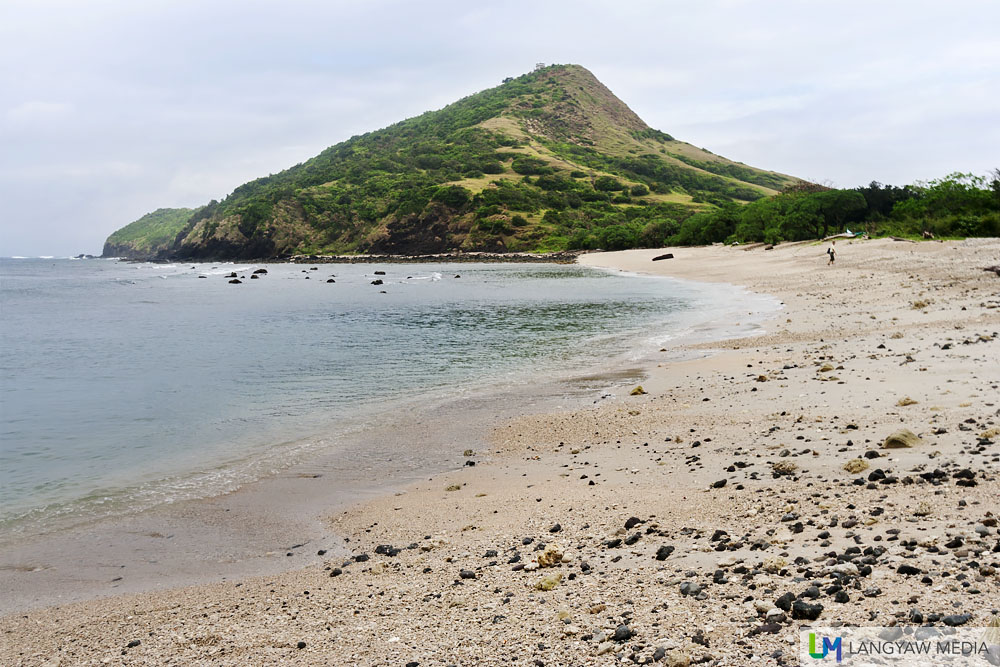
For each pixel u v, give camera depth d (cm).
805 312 3020
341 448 1324
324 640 584
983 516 649
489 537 834
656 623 523
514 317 3784
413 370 2167
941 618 455
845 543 636
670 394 1605
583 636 520
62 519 977
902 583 521
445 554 791
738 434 1188
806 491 827
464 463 1210
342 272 11806
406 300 5394
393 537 880
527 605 602
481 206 17500
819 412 1255
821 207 8625
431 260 15700
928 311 2545
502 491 1030
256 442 1380
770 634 472
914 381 1393
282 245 18775
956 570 528
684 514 817
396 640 564
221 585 757
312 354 2567
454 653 523
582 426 1388
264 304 5438
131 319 4434
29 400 1845
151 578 784
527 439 1332
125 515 991
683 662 450
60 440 1421
